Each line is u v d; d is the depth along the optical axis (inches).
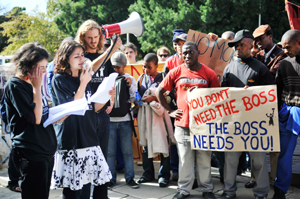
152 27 755.4
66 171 108.0
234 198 144.7
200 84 138.8
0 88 187.8
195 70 140.4
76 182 107.3
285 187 136.7
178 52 168.6
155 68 170.6
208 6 687.7
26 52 93.9
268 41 159.8
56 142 104.7
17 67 94.1
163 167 164.6
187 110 140.1
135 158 208.4
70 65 111.1
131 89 165.5
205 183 142.6
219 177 179.2
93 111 115.4
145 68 169.9
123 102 161.5
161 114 162.2
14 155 97.7
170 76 144.5
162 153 164.6
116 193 153.5
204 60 163.2
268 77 133.0
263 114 127.1
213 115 133.2
